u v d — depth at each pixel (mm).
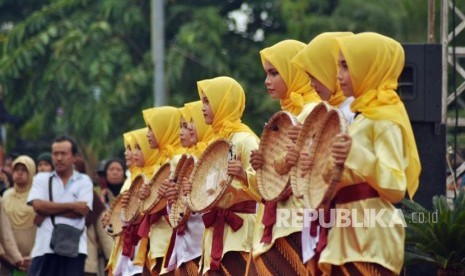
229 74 29922
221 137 13508
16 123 30844
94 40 29781
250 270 12500
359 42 11008
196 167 13805
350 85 11031
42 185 17609
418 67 14797
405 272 14164
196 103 15258
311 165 10859
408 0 29047
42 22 30406
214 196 13422
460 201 13359
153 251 15695
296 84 12812
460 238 12805
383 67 10984
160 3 25078
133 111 29562
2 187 21297
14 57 29750
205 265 13727
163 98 25031
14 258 18531
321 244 10914
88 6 30859
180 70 29047
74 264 17531
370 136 10867
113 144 29109
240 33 32781
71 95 29750
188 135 15328
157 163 16844
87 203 17625
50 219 17469
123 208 16391
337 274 10945
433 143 14844
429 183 14820
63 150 17578
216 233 13531
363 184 10789
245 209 13516
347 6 30516
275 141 12102
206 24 30219
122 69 29688
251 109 29453
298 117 12570
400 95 14852
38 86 30125
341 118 10383
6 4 35250
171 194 14633
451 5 17297
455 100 16188
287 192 11891
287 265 11977
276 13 33781
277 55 12852
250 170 13320
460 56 16844
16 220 19156
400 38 29297
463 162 17688
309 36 30312
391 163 10656
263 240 12086
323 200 10438
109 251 18203
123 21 30750
